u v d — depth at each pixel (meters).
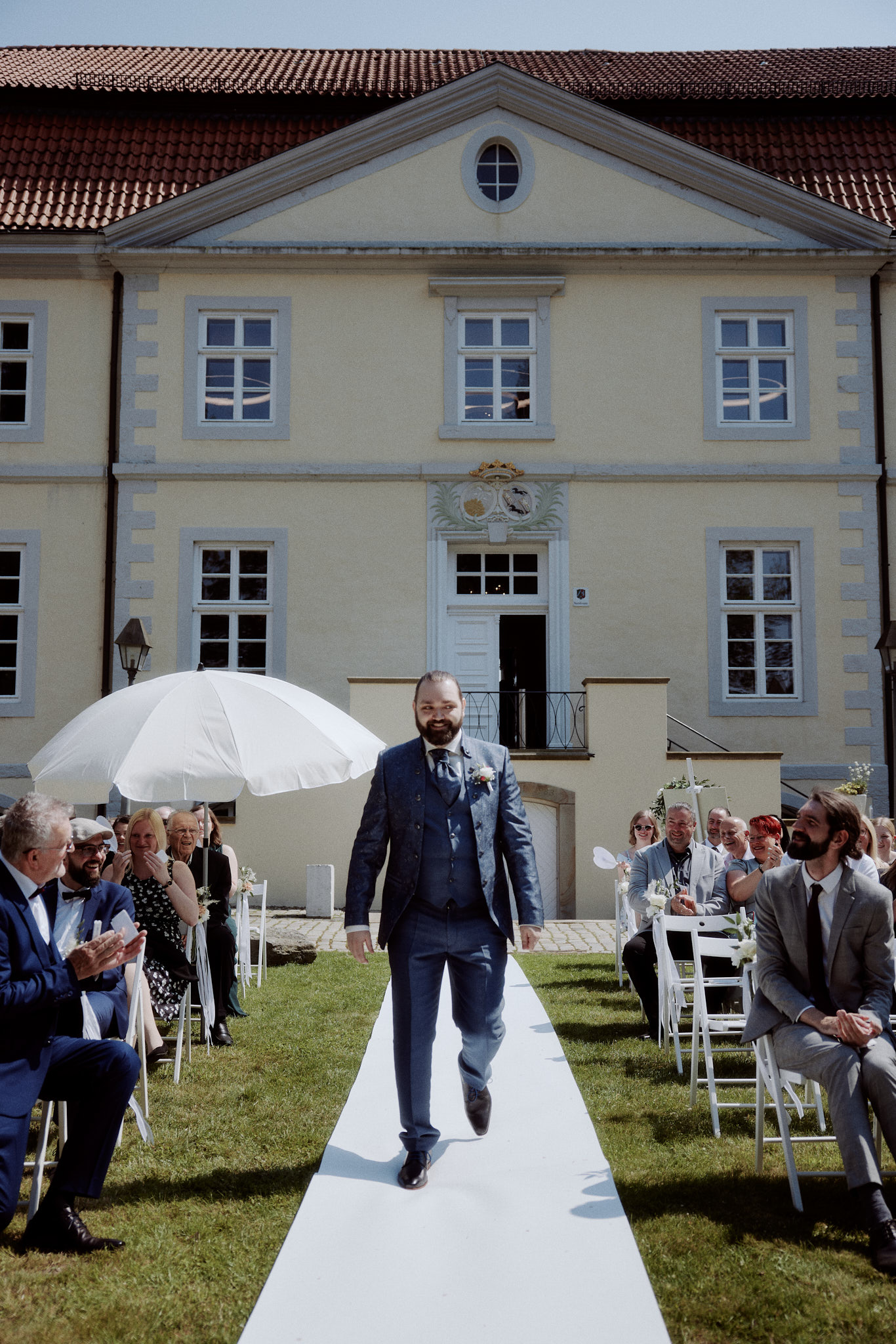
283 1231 3.78
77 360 15.49
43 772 6.00
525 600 15.42
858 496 15.32
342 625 15.07
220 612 15.23
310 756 6.20
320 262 15.41
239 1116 5.03
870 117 17.12
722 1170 4.35
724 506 15.28
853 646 15.16
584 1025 6.78
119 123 16.88
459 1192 4.05
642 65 19.31
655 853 7.02
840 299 15.53
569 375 15.42
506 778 4.48
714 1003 6.83
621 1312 3.17
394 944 4.32
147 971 6.09
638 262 15.45
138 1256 3.62
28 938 3.88
